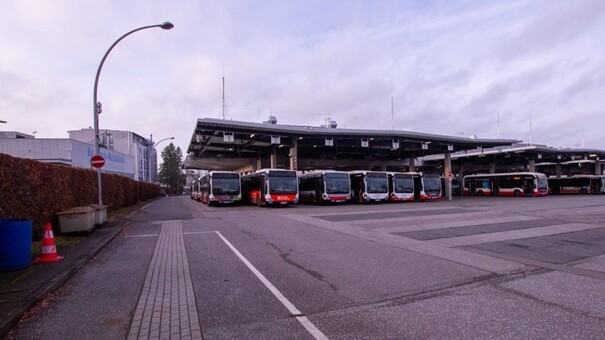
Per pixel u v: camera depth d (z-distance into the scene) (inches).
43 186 484.4
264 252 387.5
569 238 464.4
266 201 1167.0
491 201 1370.6
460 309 207.2
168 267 324.5
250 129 1282.0
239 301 226.7
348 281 269.1
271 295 237.8
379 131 1493.6
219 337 173.9
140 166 3690.9
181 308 215.3
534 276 279.1
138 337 175.8
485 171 2770.7
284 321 192.7
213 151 1859.0
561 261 331.9
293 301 225.3
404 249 396.5
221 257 365.1
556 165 2763.3
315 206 1222.9
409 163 2206.0
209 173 1336.1
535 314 197.9
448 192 1718.8
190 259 358.3
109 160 1764.3
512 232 519.2
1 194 381.4
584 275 281.3
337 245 425.4
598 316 193.9
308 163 2190.0
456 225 605.0
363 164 2287.2
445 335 171.8
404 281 267.7
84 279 286.4
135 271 311.9
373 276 282.8
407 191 1398.9
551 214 780.6
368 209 1014.4
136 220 776.9
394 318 194.5
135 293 247.4
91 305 223.8
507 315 196.7
